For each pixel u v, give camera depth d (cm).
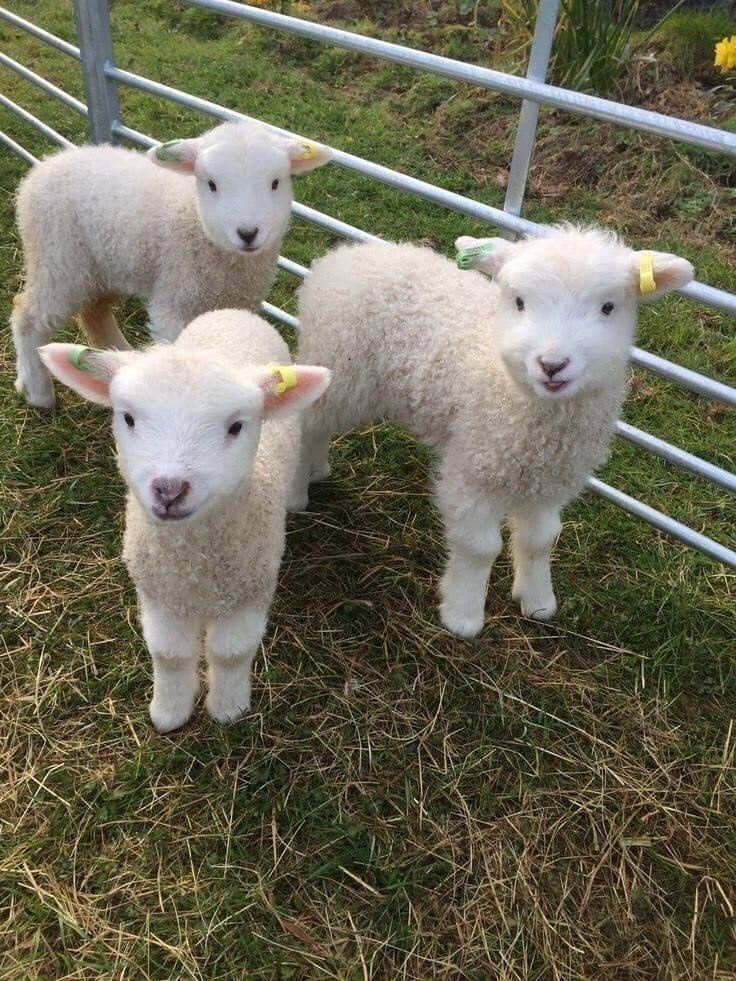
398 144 185
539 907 72
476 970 68
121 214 102
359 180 170
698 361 131
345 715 85
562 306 70
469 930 70
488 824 78
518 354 71
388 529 106
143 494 57
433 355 87
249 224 96
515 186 99
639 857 77
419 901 72
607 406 79
